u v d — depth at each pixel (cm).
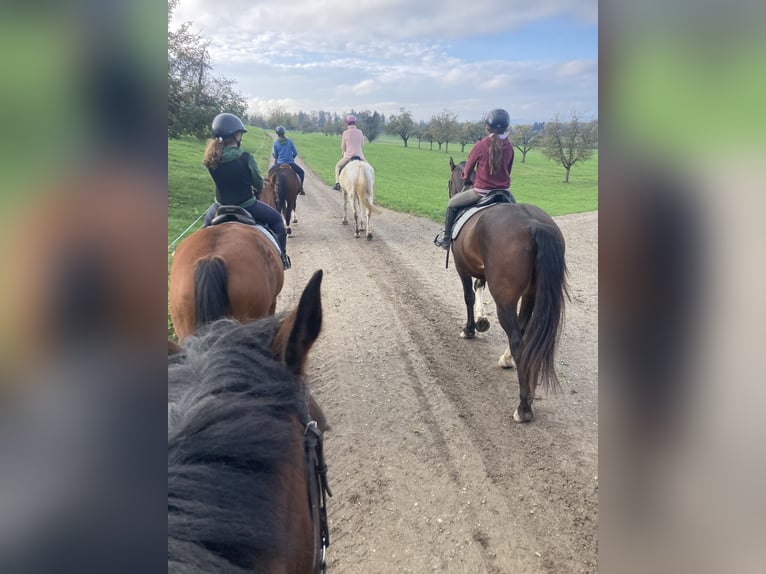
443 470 373
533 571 288
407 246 1116
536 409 452
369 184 1166
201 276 331
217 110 1802
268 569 111
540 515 329
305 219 1523
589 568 289
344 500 346
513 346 427
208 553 98
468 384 498
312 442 147
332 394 483
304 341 155
